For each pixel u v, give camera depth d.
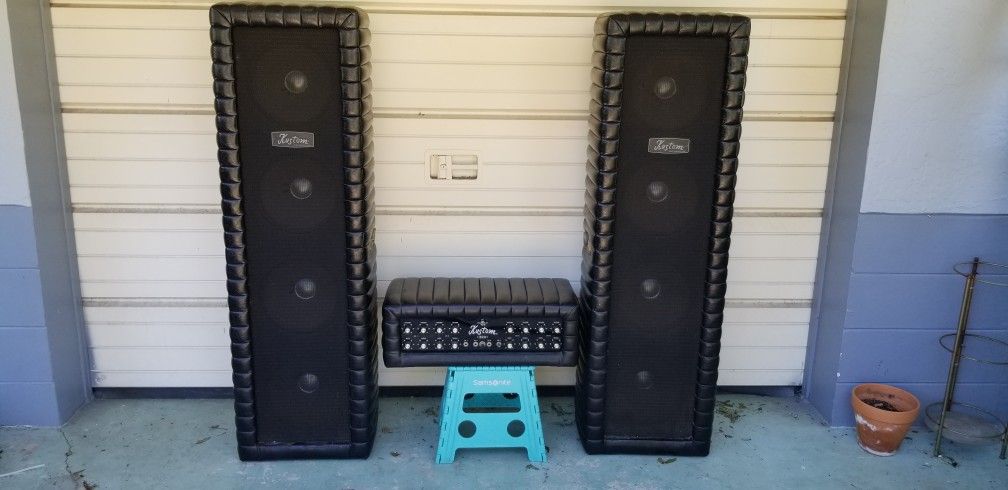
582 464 2.57
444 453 2.55
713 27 2.13
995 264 2.65
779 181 2.85
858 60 2.63
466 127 2.75
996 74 2.49
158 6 2.62
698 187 2.28
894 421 2.57
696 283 2.38
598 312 2.38
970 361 2.78
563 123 2.77
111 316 2.89
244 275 2.28
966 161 2.57
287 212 2.24
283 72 2.12
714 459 2.61
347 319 2.37
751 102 2.77
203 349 2.95
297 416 2.47
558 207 2.85
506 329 2.45
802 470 2.56
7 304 2.61
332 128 2.18
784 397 3.09
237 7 2.06
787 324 3.01
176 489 2.39
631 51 2.17
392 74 2.69
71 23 2.61
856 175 2.65
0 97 2.44
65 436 2.69
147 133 2.72
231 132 2.15
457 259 2.89
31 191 2.53
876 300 2.71
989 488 2.47
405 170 2.79
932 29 2.46
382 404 2.96
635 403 2.53
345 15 2.09
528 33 2.68
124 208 2.78
